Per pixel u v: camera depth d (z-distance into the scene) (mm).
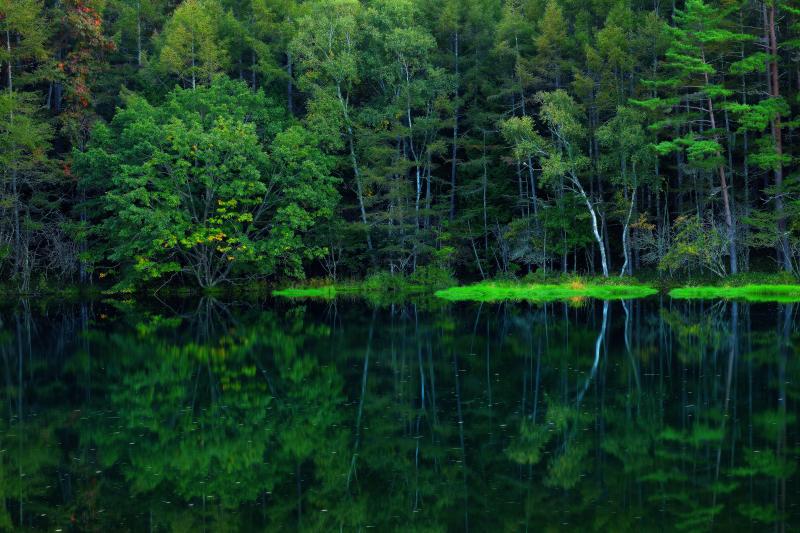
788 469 10617
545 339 22984
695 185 41094
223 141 41938
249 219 43562
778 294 34125
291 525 9133
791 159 37344
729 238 38000
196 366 19672
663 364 18375
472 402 15094
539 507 9453
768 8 39500
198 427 13609
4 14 41469
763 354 19344
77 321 30500
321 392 16359
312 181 45094
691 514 9047
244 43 51688
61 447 12453
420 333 25172
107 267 45281
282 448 12242
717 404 14336
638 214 43562
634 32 44719
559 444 12086
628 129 38938
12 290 42344
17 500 9992
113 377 18375
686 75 38250
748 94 41188
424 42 46156
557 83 45562
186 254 44500
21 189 44562
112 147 44250
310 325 28031
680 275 42469
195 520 9289
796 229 38594
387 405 15062
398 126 45156
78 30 44344
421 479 10641
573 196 43562
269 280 49250
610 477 10469
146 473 11117
